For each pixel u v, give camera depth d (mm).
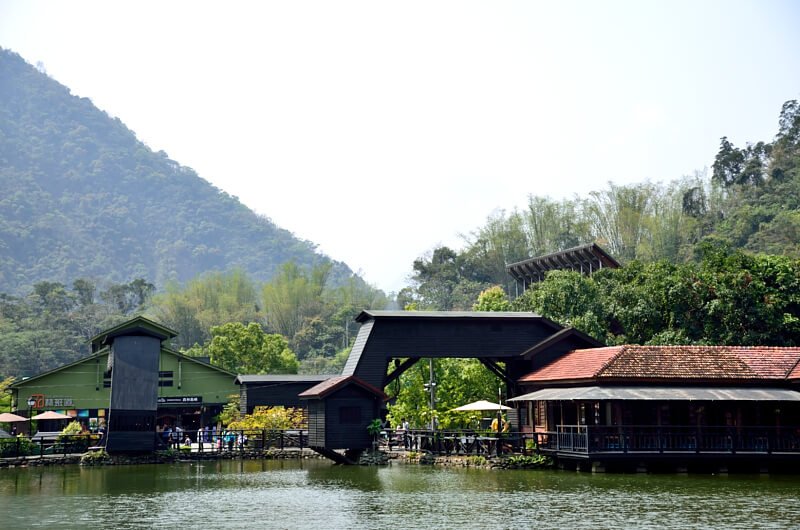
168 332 71625
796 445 41094
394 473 44375
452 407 57219
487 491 35938
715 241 114562
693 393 40969
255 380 70500
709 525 27266
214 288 159375
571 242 126688
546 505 31734
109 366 58656
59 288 174000
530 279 95125
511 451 47188
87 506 33375
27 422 67625
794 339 56594
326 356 140250
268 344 94562
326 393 49031
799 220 109250
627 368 42469
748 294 56781
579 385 43594
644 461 41562
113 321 156500
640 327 61438
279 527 28219
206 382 74250
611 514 29484
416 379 59625
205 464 52781
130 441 52906
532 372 50312
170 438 58031
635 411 43438
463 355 51406
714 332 57219
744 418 44219
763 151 142000
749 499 32531
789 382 43094
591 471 41719
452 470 45406
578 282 66250
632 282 66312
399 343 50906
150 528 28266
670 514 29312
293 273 162625
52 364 142625
